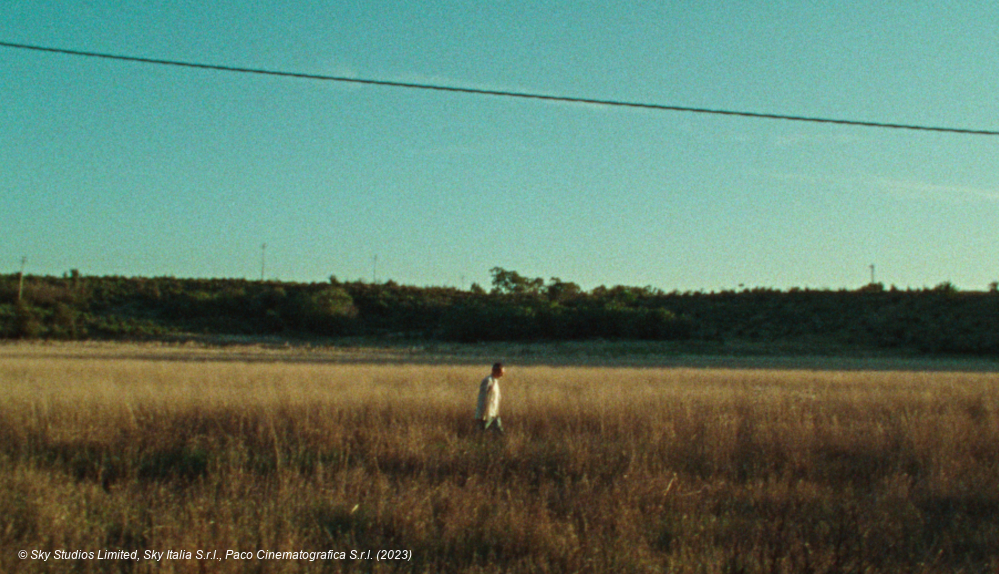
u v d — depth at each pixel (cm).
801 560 582
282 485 761
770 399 1492
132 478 847
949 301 7031
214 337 6650
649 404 1396
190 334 6738
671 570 564
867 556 605
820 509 740
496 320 6731
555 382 2044
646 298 9131
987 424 1178
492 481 827
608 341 6412
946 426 1084
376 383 1952
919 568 590
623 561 580
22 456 870
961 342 5862
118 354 4141
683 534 653
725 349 5722
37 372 2228
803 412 1345
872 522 690
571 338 6650
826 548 614
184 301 7956
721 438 1043
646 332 6612
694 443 1037
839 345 6206
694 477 869
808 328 7069
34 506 674
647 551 602
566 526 656
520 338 6650
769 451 1001
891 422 1223
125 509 683
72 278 8712
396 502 716
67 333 6372
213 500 713
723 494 794
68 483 771
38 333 6253
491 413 1189
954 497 789
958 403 1521
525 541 625
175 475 846
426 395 1436
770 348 5872
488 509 710
